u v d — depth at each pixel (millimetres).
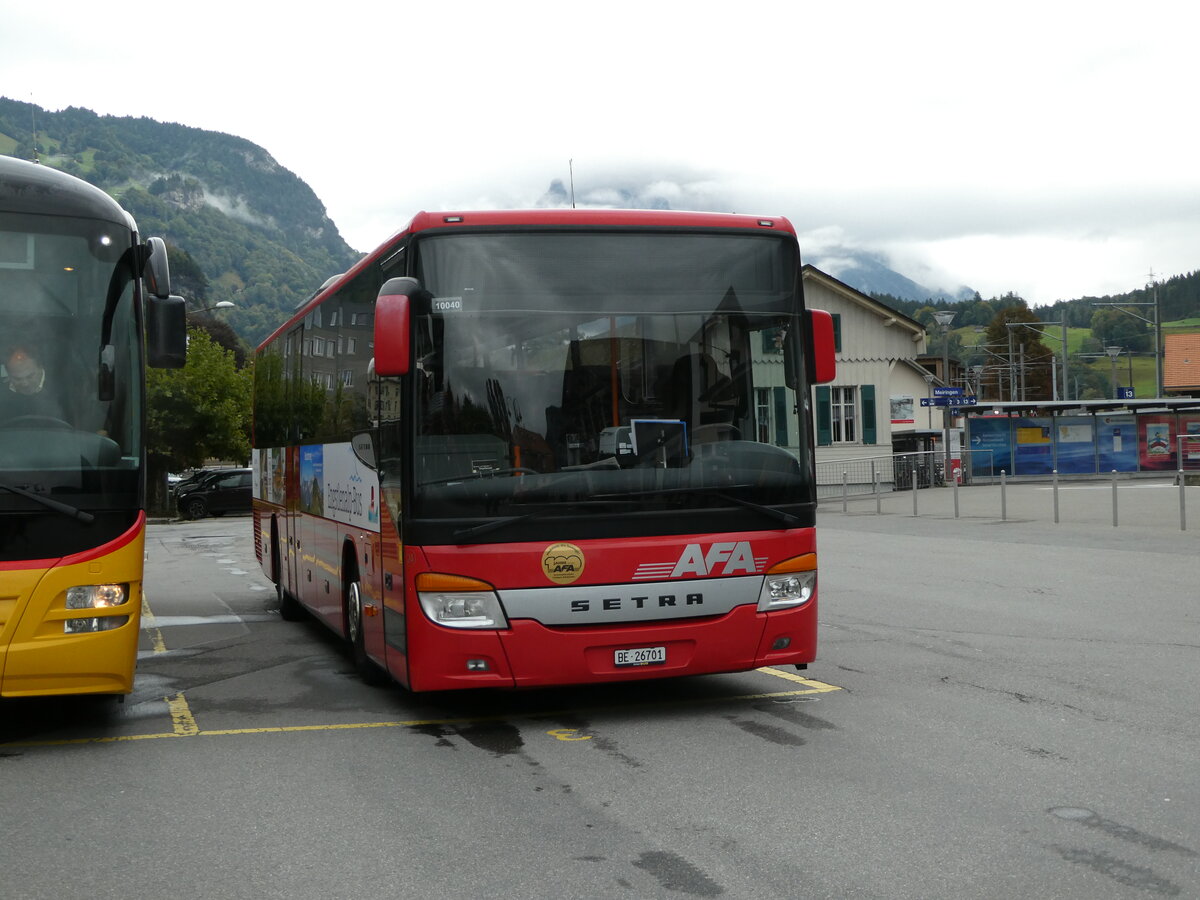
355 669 10734
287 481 13523
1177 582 14992
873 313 46438
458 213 7852
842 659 10102
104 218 8094
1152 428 46062
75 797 6496
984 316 190500
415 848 5434
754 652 7922
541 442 7684
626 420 7809
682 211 8195
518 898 4758
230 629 13789
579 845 5418
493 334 7746
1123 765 6543
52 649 7375
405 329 7488
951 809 5789
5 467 7414
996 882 4785
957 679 9141
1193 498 31656
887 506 33625
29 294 7770
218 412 54281
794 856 5160
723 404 7996
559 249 7898
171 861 5336
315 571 11633
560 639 7570
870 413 46469
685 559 7773
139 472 7840
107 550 7574
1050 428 46188
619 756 7086
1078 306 158125
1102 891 4668
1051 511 28125
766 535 7973
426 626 7547
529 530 7590
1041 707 8078
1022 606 13211
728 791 6238
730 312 8094
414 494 7590
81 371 7762
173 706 9117
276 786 6621
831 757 6875
